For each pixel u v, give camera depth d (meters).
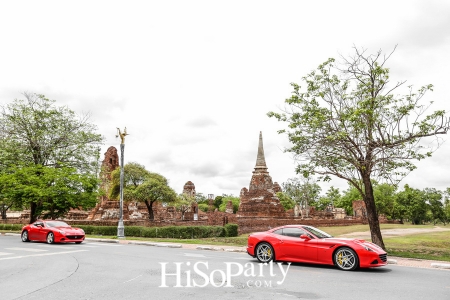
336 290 8.70
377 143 16.92
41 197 29.55
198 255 15.68
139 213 39.81
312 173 18.84
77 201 31.19
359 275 10.84
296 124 17.97
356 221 52.09
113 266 12.27
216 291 8.57
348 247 11.73
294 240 12.76
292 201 74.62
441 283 9.67
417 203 79.38
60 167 32.41
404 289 8.84
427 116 16.23
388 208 75.38
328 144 17.52
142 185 34.91
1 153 30.66
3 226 39.53
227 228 33.25
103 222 32.59
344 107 18.11
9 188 28.86
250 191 52.97
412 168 17.47
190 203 49.66
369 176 18.00
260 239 13.43
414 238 27.00
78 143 33.00
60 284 9.31
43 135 31.47
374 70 17.41
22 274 10.82
